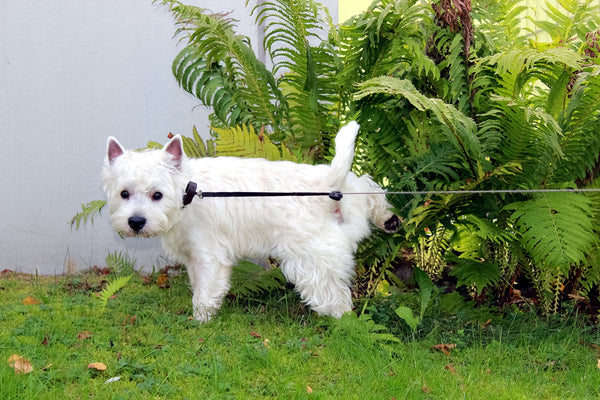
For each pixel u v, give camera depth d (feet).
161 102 6.00
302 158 5.32
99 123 6.00
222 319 4.56
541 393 3.78
